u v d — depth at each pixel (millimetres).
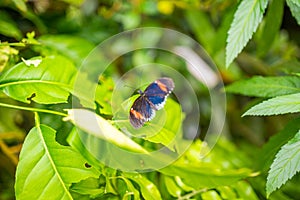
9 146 1076
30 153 858
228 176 972
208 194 962
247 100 1389
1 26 1024
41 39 1051
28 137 865
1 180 1083
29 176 850
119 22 1272
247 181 1037
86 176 860
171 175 936
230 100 1367
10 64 966
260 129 1362
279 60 1308
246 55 1353
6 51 956
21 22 1152
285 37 1393
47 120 926
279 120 1332
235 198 970
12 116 1059
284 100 885
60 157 862
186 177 948
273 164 867
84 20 1249
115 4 1264
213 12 1264
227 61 933
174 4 1307
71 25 1228
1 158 1072
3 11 1099
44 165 856
